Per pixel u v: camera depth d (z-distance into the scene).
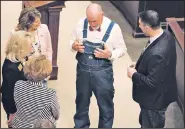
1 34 7.99
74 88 6.80
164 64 4.64
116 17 8.92
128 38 8.26
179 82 6.41
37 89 4.27
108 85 5.14
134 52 7.81
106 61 5.02
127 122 6.21
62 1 6.35
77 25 5.02
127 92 6.78
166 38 4.68
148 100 4.95
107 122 5.43
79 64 5.09
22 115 4.31
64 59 7.44
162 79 4.72
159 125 5.18
